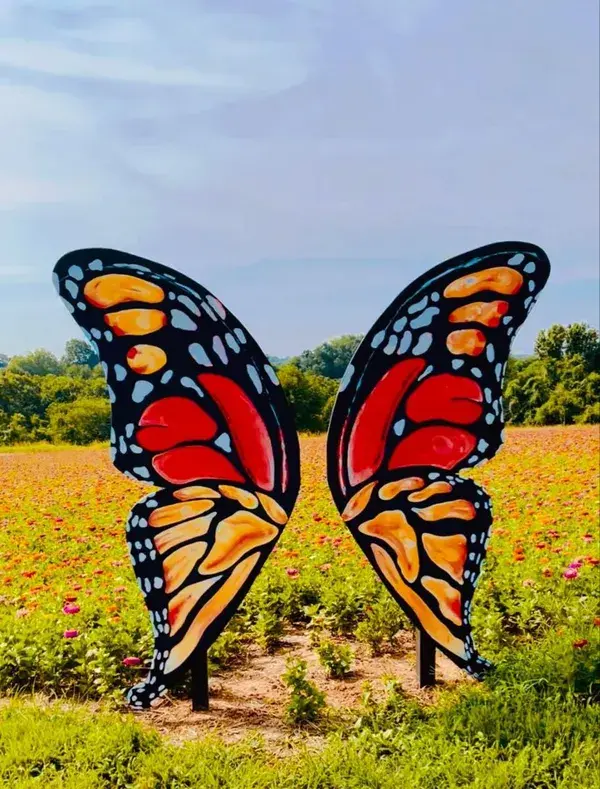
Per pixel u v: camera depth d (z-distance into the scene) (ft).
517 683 14.10
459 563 14.70
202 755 12.14
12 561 24.85
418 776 11.35
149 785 11.32
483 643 16.52
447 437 14.38
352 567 21.76
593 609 17.57
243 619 18.33
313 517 30.01
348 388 13.89
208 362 13.15
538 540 24.53
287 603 19.30
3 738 12.62
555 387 126.52
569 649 14.97
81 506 37.93
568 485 37.37
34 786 11.11
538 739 12.26
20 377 128.06
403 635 18.07
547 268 14.20
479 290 14.10
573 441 65.31
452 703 13.79
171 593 13.41
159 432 12.94
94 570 22.90
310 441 85.05
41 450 94.89
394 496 14.28
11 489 46.32
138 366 12.71
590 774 11.30
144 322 12.69
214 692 15.15
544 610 17.93
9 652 15.62
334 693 14.97
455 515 14.60
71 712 13.58
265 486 13.67
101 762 11.96
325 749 12.40
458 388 14.30
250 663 16.72
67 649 15.94
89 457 78.13
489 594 18.58
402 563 14.43
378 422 14.03
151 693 13.47
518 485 38.34
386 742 12.53
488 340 14.30
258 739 12.96
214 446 13.33
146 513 13.14
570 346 165.58
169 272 12.77
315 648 17.26
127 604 18.60
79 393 129.08
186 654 13.67
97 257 12.27
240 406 13.44
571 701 13.30
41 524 32.55
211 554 13.53
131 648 15.72
